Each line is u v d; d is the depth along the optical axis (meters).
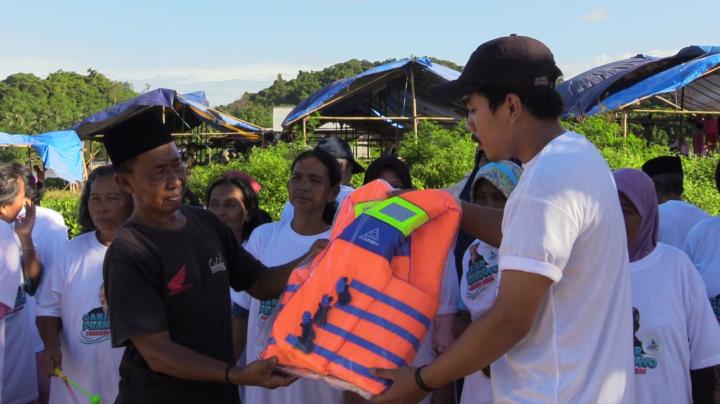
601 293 2.09
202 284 2.64
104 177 3.67
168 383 2.53
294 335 2.22
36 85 72.62
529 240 1.98
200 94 23.02
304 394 3.53
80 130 22.22
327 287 2.23
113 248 2.53
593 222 2.05
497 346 2.02
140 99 20.52
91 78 83.19
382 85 18.62
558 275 1.99
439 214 2.37
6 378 4.30
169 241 2.60
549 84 2.17
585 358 2.06
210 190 4.75
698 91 18.31
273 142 22.89
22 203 4.46
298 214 3.89
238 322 4.02
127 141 2.53
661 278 2.98
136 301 2.46
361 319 2.19
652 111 16.55
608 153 10.45
